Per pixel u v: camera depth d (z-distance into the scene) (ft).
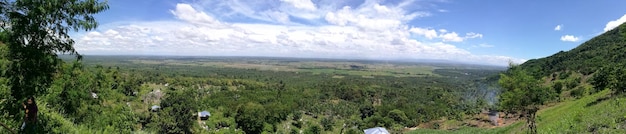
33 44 28.12
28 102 33.19
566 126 75.31
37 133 35.06
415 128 250.98
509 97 69.15
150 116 231.91
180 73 608.60
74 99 71.67
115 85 225.15
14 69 28.43
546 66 411.75
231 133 244.42
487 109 271.08
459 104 364.79
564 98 193.57
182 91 326.24
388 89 514.27
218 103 329.72
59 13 28.14
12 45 27.43
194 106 274.57
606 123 59.93
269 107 302.04
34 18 26.76
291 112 329.31
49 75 31.63
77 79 74.38
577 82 245.24
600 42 421.18
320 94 445.78
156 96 322.34
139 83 375.45
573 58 386.52
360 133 267.39
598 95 132.36
